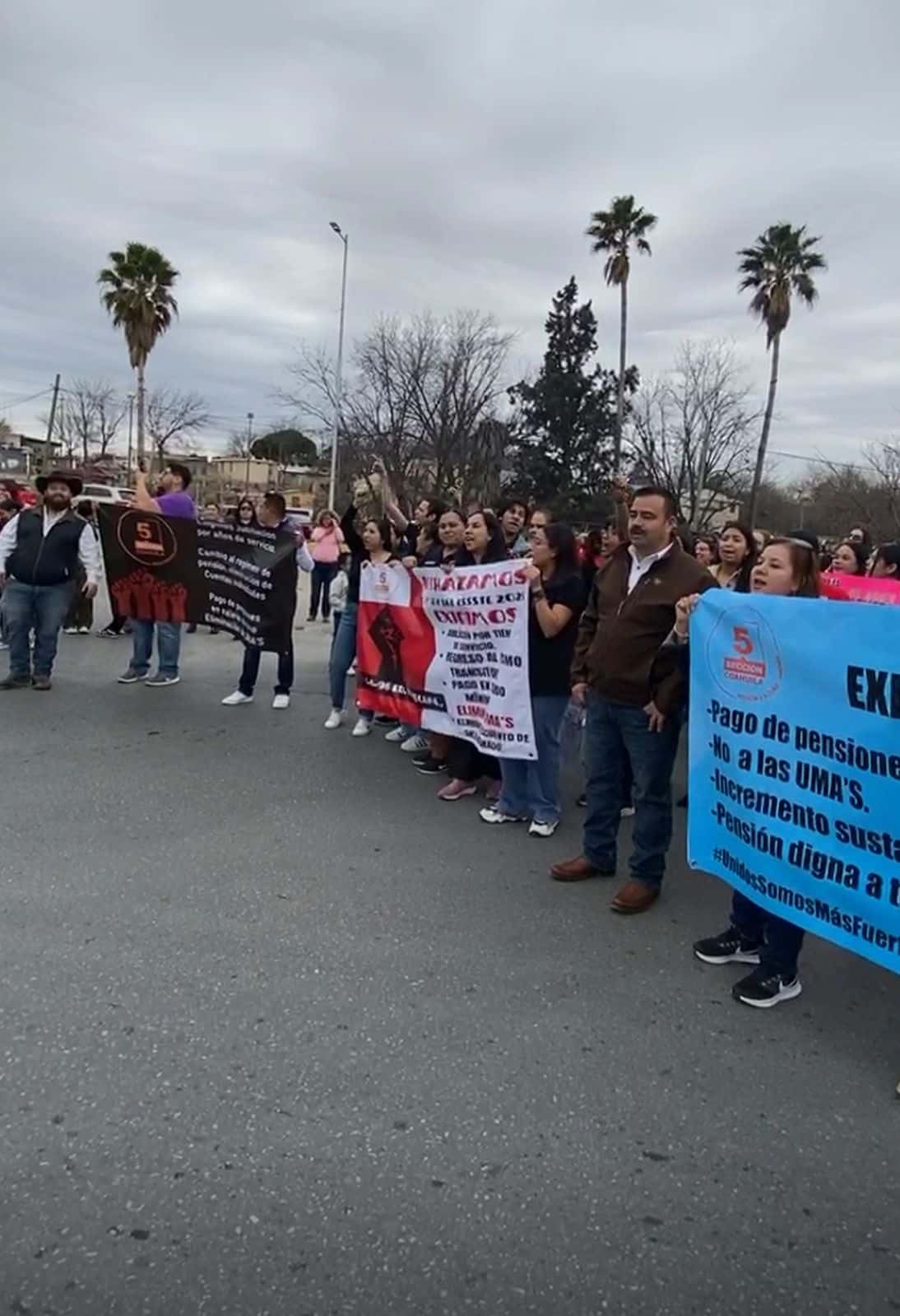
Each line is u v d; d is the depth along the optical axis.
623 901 4.03
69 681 8.16
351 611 6.86
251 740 6.57
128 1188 2.23
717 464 40.50
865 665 2.93
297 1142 2.43
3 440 77.50
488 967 3.46
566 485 44.78
